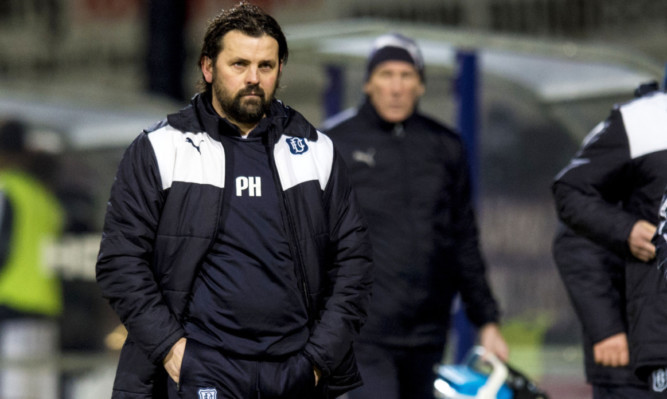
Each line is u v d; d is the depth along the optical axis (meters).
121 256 10.91
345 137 16.30
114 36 57.81
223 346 10.87
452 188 16.53
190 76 48.47
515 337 24.06
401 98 16.08
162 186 10.96
